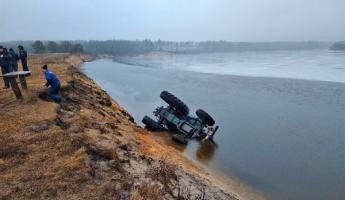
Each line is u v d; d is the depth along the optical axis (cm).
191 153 1728
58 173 883
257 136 2056
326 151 1791
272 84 4469
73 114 1379
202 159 1644
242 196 1239
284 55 14762
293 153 1758
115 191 841
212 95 3553
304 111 2775
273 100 3275
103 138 1164
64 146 1020
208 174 1419
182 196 968
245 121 2423
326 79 4962
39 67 3503
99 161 985
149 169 1053
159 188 934
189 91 3838
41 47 13738
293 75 5638
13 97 1539
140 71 6862
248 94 3634
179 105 2025
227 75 5809
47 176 869
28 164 923
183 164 1420
